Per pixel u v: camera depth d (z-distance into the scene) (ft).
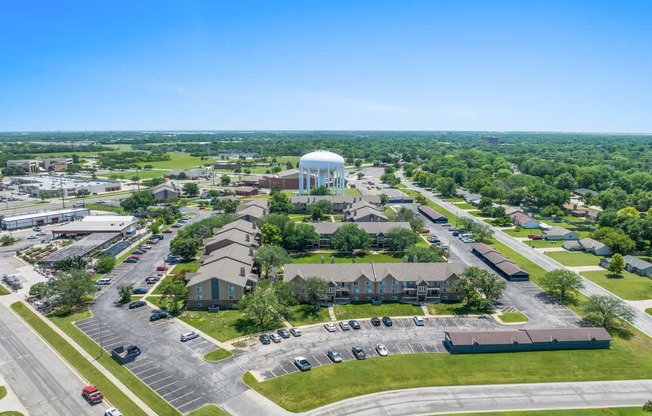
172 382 244.42
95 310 335.88
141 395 232.53
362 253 476.54
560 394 240.32
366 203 627.05
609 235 491.31
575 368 264.52
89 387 232.32
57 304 344.49
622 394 241.55
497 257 446.60
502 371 259.80
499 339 283.38
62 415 217.56
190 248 447.01
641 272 422.82
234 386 241.14
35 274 416.87
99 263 417.28
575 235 540.93
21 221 604.08
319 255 470.80
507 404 231.09
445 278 357.20
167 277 404.98
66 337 294.05
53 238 548.31
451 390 241.55
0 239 530.27
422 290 356.38
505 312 340.18
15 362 264.72
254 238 476.54
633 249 479.41
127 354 266.57
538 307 350.23
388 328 312.29
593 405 231.50
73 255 446.60
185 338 289.74
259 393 235.20
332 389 239.50
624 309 311.06
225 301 341.62
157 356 270.87
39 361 265.75
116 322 316.19
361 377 250.78
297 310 337.52
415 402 230.68
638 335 307.17
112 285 387.75
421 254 407.03
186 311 334.85
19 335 297.74
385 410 223.92
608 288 389.39
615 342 296.10
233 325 312.71
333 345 287.28
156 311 333.01
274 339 290.15
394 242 476.54
